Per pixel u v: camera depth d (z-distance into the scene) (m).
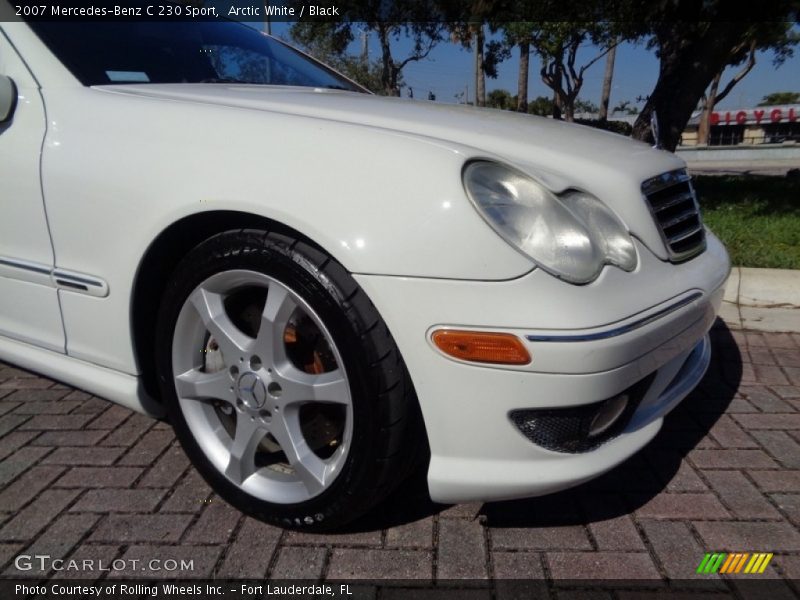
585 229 1.60
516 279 1.50
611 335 1.52
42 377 2.95
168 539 1.88
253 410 1.84
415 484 2.13
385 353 1.60
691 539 1.88
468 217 1.52
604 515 1.99
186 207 1.76
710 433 2.49
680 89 8.70
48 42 2.22
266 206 1.65
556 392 1.53
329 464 1.81
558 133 2.08
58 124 2.06
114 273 1.95
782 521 1.96
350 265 1.56
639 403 1.83
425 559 1.80
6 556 1.82
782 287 3.64
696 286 1.87
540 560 1.79
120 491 2.11
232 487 1.94
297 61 3.13
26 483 2.15
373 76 22.94
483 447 1.61
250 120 1.79
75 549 1.84
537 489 1.63
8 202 2.16
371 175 1.59
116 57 2.35
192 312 1.89
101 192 1.93
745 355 3.24
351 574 1.75
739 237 5.02
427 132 1.82
